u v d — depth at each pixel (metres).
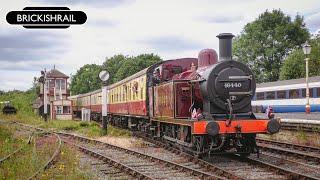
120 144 18.86
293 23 64.69
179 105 14.45
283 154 14.85
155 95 17.86
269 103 39.06
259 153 14.38
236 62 13.18
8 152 15.73
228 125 12.52
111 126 29.44
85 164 13.08
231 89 13.02
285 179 10.30
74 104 54.47
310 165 12.49
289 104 36.09
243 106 13.17
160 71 17.77
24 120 39.88
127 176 11.18
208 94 12.95
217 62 13.38
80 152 16.52
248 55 65.94
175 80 14.46
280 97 37.38
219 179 9.89
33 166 12.08
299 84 34.81
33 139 19.95
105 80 24.11
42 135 24.11
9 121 36.72
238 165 12.52
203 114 13.46
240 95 13.05
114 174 11.55
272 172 11.21
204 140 13.02
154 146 17.88
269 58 64.81
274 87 38.28
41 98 51.84
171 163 12.31
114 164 12.87
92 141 19.83
